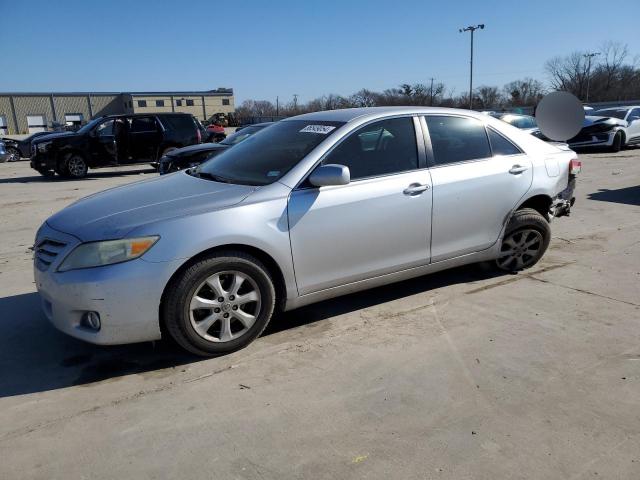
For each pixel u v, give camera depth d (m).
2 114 66.50
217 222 3.23
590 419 2.69
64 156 14.66
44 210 9.65
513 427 2.64
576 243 5.96
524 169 4.62
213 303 3.32
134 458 2.48
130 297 3.06
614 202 8.29
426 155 4.13
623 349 3.42
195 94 81.38
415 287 4.66
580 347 3.46
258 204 3.39
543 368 3.21
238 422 2.74
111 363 3.42
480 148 4.46
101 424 2.75
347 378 3.15
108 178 15.38
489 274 4.94
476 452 2.46
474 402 2.87
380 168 3.90
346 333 3.76
